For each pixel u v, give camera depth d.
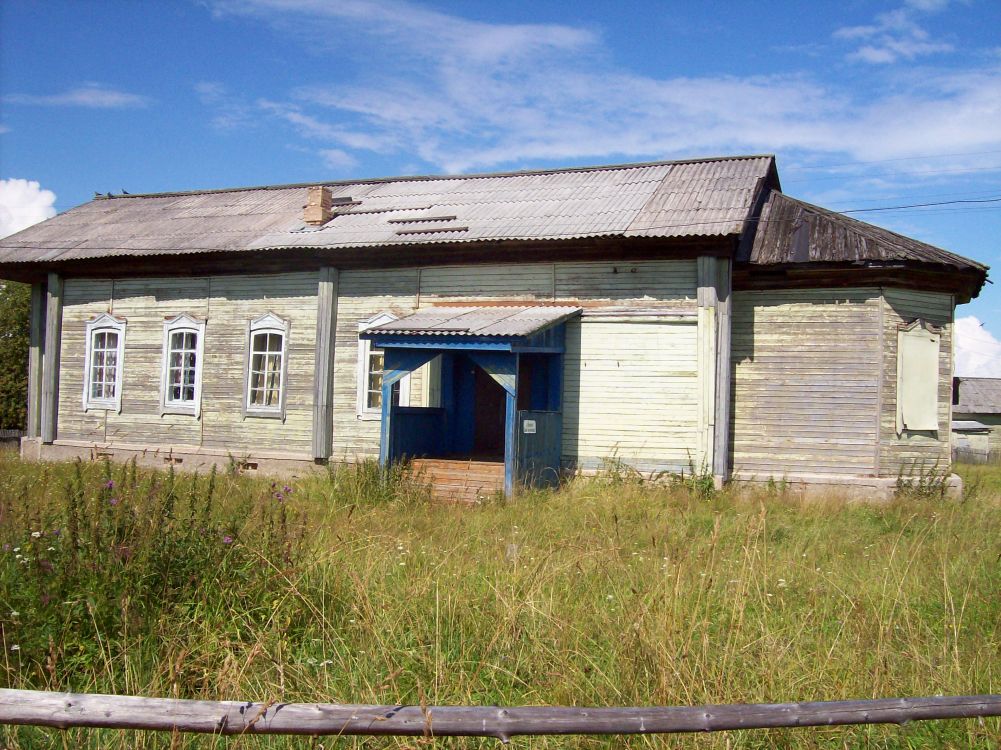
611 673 5.05
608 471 14.43
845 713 3.81
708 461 13.96
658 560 7.19
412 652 5.27
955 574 7.61
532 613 5.82
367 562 6.95
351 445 16.50
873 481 13.92
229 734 3.98
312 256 16.64
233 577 5.96
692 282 14.37
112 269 18.84
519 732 3.63
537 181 18.58
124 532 6.00
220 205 20.86
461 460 13.99
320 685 4.96
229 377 17.78
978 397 47.81
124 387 18.81
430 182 20.09
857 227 15.43
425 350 13.36
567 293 15.13
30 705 3.59
